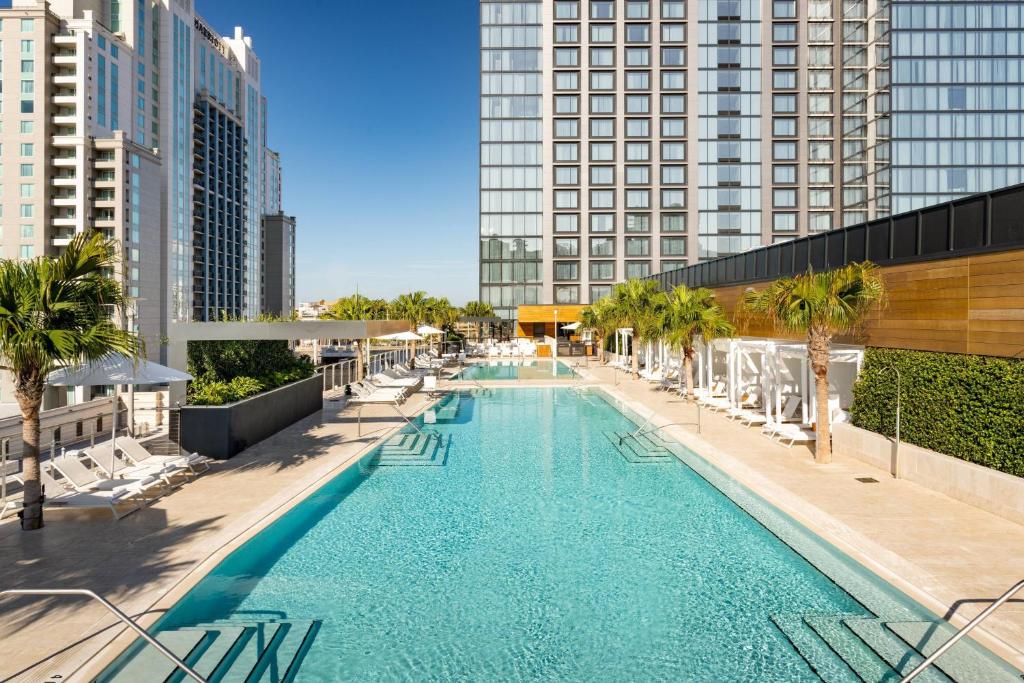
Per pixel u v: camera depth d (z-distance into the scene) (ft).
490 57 200.64
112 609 16.46
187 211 313.94
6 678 17.03
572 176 200.23
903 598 22.93
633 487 40.14
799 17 195.31
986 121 167.12
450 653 20.40
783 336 61.62
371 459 47.57
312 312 461.37
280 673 18.89
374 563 27.89
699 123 197.26
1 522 30.40
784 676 18.94
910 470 37.93
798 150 196.75
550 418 68.28
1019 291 32.19
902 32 168.25
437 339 151.02
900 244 43.34
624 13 196.95
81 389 123.65
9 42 222.48
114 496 30.68
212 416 44.47
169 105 295.28
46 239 225.76
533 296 202.49
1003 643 18.53
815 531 29.27
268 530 30.09
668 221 198.90
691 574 26.63
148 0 283.38
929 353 38.45
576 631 21.85
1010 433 31.12
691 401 76.69
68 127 230.89
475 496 38.17
